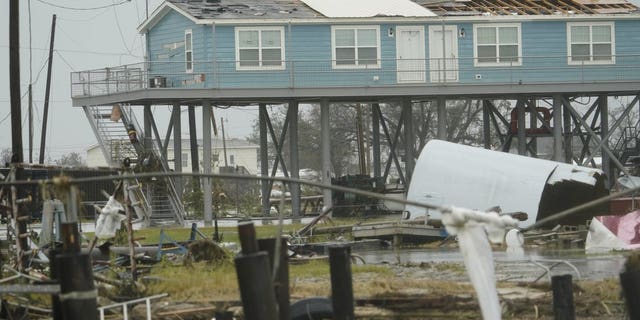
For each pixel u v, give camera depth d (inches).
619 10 3063.5
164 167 2915.8
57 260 681.0
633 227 1717.5
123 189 1172.5
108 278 1090.1
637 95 3038.9
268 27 2866.6
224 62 2849.4
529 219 1963.6
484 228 684.1
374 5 3014.3
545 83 2952.8
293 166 2977.4
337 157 5447.8
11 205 1181.7
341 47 2891.2
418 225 1916.8
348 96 2881.4
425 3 3129.9
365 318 984.9
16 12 1900.8
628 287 701.3
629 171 3198.8
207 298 1031.6
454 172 2038.6
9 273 1095.0
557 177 2028.8
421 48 2935.5
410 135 3019.2
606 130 3095.5
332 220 2507.4
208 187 2778.1
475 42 2952.8
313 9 2997.0
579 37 2994.6
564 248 1736.0
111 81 2876.5
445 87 2915.8
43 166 1177.4
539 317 978.1
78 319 639.1
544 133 3174.2
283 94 2856.8
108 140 2906.0
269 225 2630.4
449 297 992.2
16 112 1895.9
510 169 2018.9
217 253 1280.8
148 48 3019.2
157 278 1101.7
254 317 617.0
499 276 1190.3
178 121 2972.4
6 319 989.8
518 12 3026.6
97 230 1176.8
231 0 3048.7
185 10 2886.3
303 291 1050.1
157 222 2687.0
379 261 1514.5
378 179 3083.2
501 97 3053.6
